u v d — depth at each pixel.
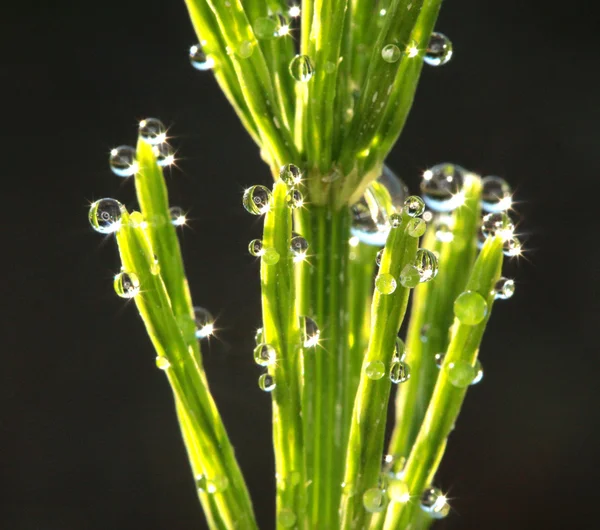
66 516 0.14
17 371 0.14
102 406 0.14
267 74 0.08
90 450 0.14
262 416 0.14
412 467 0.08
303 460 0.08
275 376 0.08
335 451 0.08
